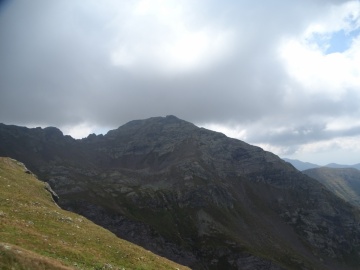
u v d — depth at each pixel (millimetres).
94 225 70500
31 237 41188
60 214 64062
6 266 29000
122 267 43688
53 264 33031
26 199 65688
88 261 40781
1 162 104812
